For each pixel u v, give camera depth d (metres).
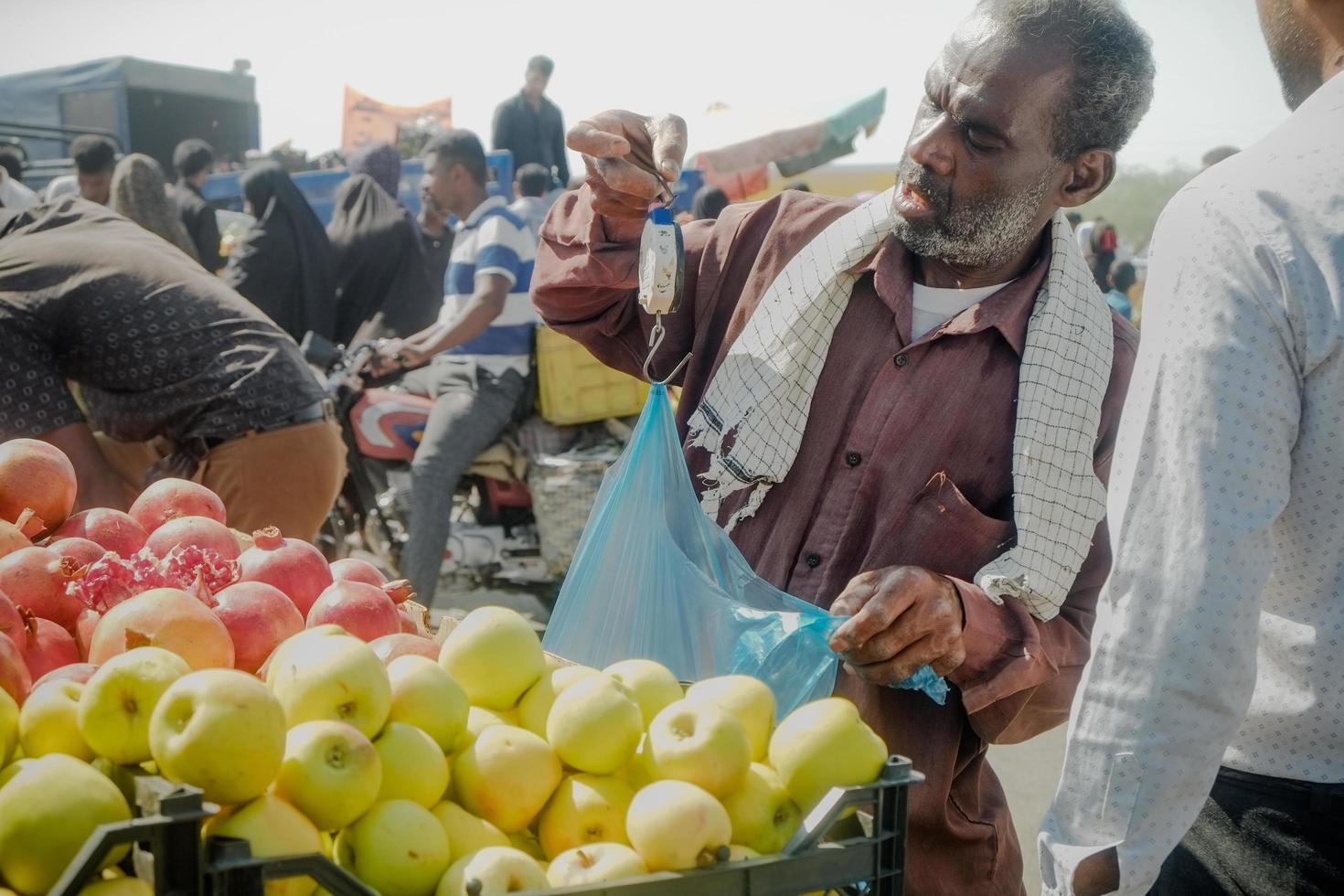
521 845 1.33
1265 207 1.45
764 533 1.94
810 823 1.22
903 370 1.86
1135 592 1.46
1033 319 1.85
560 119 10.12
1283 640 1.53
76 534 1.74
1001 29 1.72
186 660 1.36
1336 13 1.53
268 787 1.13
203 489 1.90
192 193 8.31
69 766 1.12
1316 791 1.54
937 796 1.82
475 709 1.40
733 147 8.52
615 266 1.98
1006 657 1.72
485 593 5.71
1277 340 1.43
